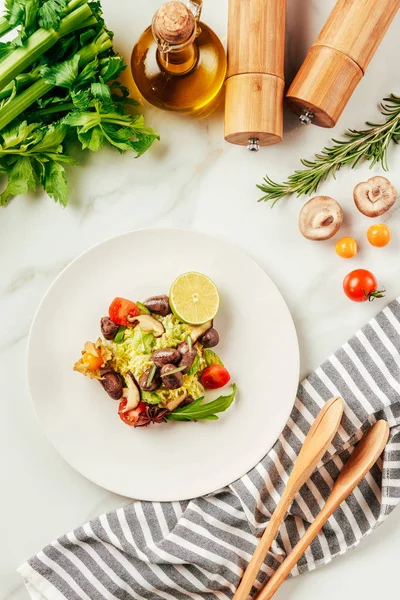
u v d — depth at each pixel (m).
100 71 0.80
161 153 0.85
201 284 0.80
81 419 0.83
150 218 0.85
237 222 0.85
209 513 0.83
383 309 0.84
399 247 0.85
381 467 0.85
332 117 0.80
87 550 0.83
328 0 0.84
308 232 0.83
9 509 0.84
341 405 0.80
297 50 0.85
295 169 0.85
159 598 0.84
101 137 0.80
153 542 0.83
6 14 0.82
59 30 0.77
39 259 0.85
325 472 0.84
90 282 0.83
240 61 0.78
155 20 0.71
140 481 0.83
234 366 0.84
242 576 0.83
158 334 0.80
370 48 0.78
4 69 0.77
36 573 0.82
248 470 0.83
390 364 0.83
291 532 0.84
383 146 0.82
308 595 0.85
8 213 0.84
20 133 0.78
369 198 0.83
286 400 0.83
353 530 0.84
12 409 0.84
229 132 0.79
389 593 0.85
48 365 0.83
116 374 0.81
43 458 0.84
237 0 0.77
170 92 0.79
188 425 0.84
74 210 0.85
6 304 0.84
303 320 0.86
